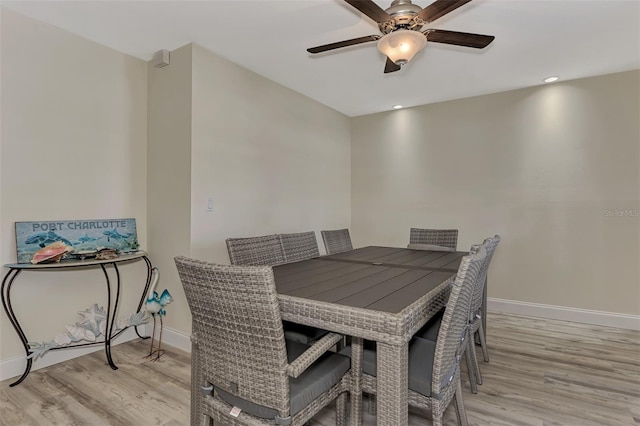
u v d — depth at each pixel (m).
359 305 1.31
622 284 3.23
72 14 2.27
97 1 2.13
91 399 1.97
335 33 2.51
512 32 2.46
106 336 2.43
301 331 1.91
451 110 4.08
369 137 4.67
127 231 2.83
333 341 1.31
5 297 2.22
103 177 2.71
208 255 2.78
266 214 3.38
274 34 2.53
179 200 2.72
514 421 1.78
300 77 3.35
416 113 4.32
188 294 1.27
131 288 2.91
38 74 2.37
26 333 2.33
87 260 2.36
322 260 2.50
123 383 2.16
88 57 2.62
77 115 2.57
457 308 1.31
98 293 2.71
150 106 2.97
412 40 1.91
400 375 1.18
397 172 4.46
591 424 1.75
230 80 2.98
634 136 3.17
